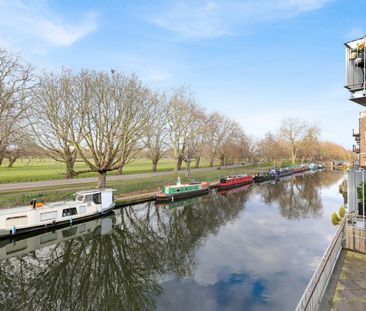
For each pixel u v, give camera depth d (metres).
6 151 27.09
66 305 11.77
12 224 18.33
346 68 19.83
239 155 67.62
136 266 15.77
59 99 27.38
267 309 10.85
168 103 46.53
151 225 23.86
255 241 19.00
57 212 20.83
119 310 11.31
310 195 39.03
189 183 39.72
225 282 13.17
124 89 30.41
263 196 38.16
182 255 16.91
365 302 7.95
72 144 28.00
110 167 30.31
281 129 88.25
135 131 30.78
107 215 25.12
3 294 12.69
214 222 24.58
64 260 16.55
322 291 8.45
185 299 11.81
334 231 21.14
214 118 64.56
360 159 23.19
